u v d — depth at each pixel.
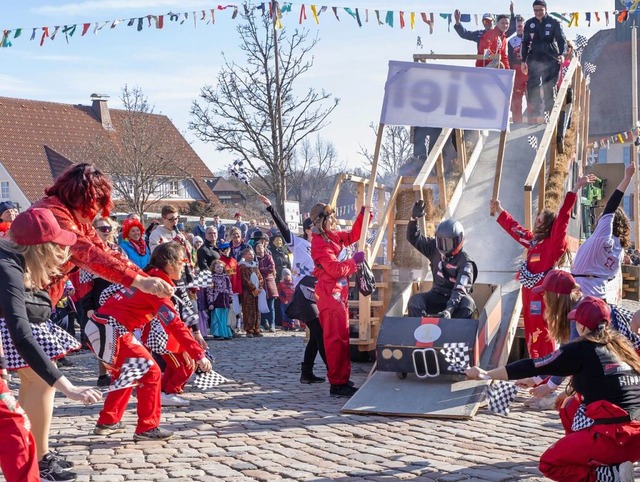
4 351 5.18
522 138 14.14
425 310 9.38
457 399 8.13
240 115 28.14
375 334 11.22
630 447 4.69
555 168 12.90
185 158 44.66
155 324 8.04
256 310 16.05
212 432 7.22
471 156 13.42
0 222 10.69
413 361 8.51
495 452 6.52
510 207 12.40
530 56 15.35
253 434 7.15
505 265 11.23
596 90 51.16
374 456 6.37
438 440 6.95
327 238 9.09
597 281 8.02
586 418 4.82
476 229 11.95
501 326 9.52
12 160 47.19
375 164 10.02
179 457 6.34
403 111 10.09
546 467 4.84
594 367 4.75
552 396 8.39
